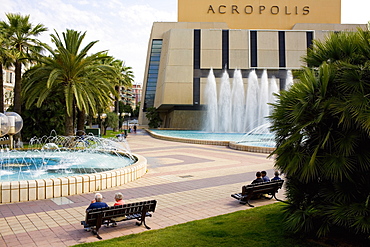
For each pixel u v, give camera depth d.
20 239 5.54
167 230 5.86
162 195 8.86
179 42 50.88
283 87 49.81
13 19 25.88
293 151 5.19
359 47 5.17
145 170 12.55
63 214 7.03
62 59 22.02
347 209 4.59
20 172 12.12
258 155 18.70
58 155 16.95
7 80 51.44
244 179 11.27
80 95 22.14
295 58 50.19
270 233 5.57
